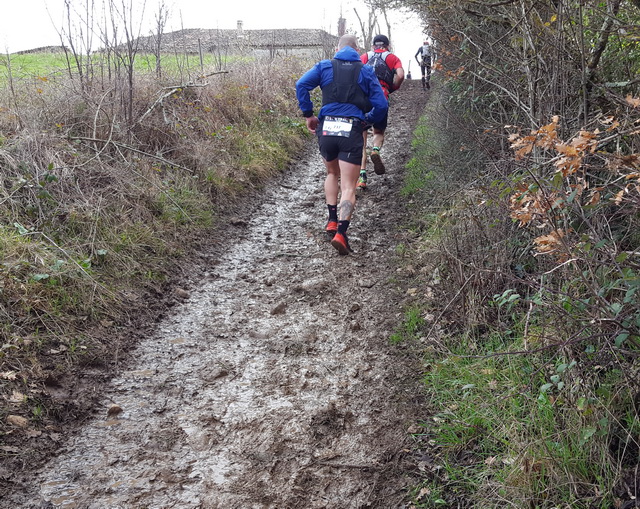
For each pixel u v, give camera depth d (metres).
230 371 3.58
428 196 6.26
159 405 3.21
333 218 5.41
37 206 4.44
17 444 2.73
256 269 5.12
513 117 4.60
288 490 2.61
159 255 4.88
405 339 3.81
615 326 2.29
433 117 7.75
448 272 4.20
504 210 3.72
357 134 5.10
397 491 2.58
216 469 2.74
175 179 6.06
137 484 2.61
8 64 6.29
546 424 2.54
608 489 2.19
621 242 2.96
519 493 2.28
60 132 5.43
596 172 3.31
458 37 5.20
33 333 3.45
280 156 8.47
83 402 3.15
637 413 2.36
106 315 3.92
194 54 11.67
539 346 2.91
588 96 3.35
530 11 3.47
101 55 6.45
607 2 2.98
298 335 4.00
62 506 2.44
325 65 5.21
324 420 3.09
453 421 2.89
